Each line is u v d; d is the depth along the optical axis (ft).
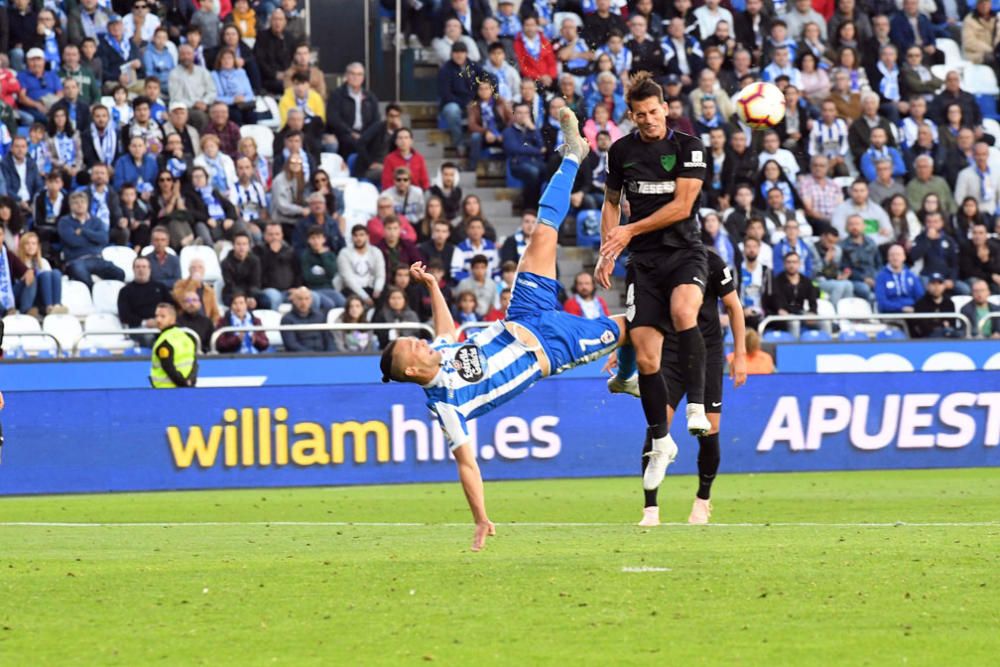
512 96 177.37
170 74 168.04
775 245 163.73
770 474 128.16
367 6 193.47
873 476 125.18
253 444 121.08
